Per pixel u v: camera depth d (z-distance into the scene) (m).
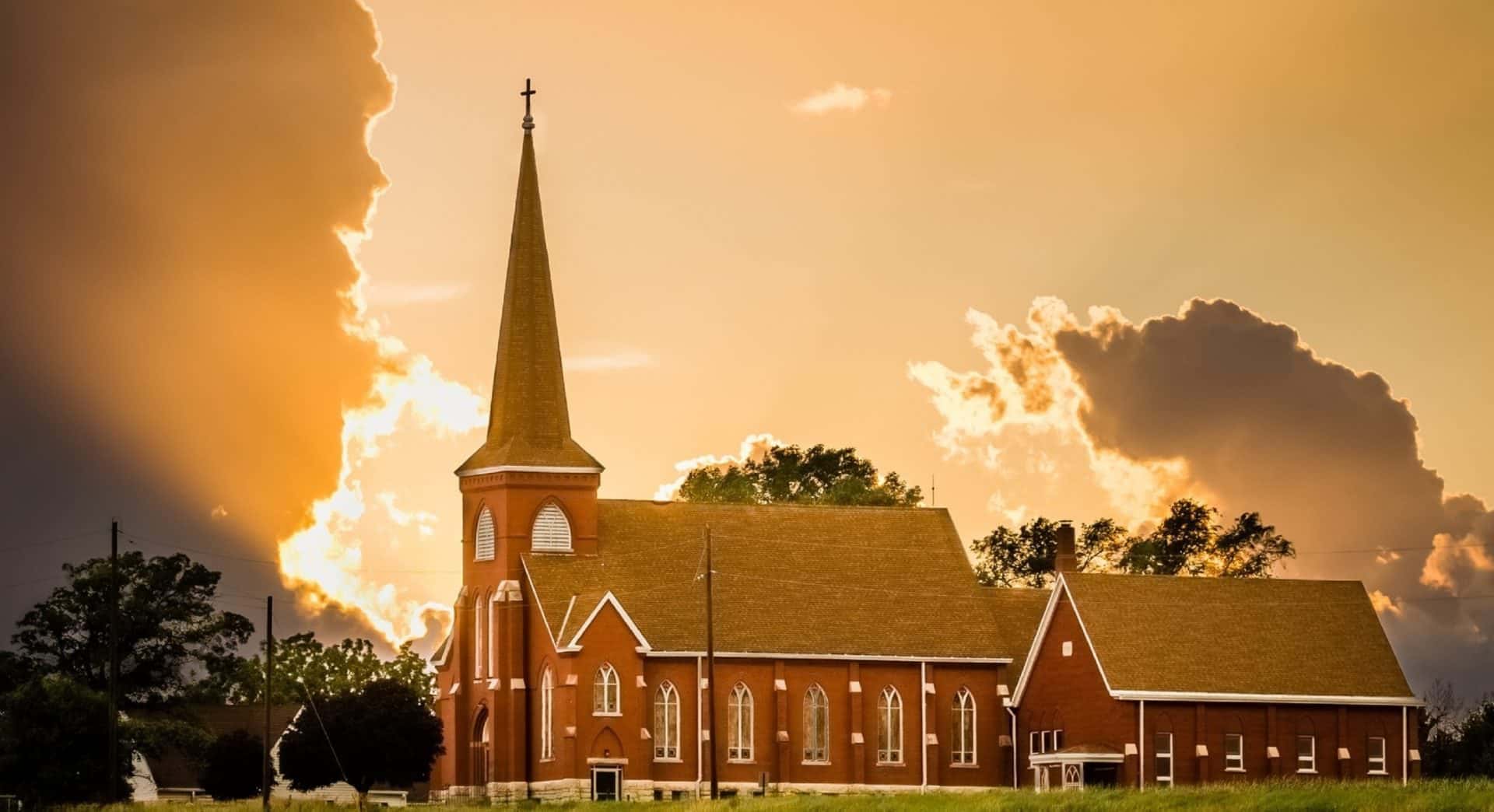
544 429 150.25
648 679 142.50
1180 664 138.75
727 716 144.00
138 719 151.50
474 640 149.25
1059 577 143.00
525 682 145.25
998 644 149.75
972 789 146.88
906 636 148.75
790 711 145.25
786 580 150.00
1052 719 143.38
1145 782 135.62
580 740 139.12
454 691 148.75
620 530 150.75
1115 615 140.75
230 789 151.88
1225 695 137.75
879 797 116.44
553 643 141.75
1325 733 140.38
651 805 121.12
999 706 149.00
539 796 142.38
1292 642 142.25
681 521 152.50
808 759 145.25
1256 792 106.06
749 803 116.00
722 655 144.38
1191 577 144.62
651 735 141.38
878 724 147.00
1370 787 107.06
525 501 148.25
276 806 133.62
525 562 146.88
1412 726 142.25
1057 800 107.06
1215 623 142.00
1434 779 122.69
